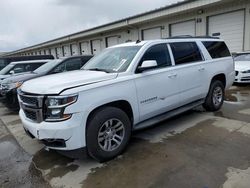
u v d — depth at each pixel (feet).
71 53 89.51
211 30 40.40
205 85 16.83
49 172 10.75
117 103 11.79
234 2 35.96
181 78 14.71
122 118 11.59
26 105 11.16
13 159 12.37
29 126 10.90
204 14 40.52
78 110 9.97
